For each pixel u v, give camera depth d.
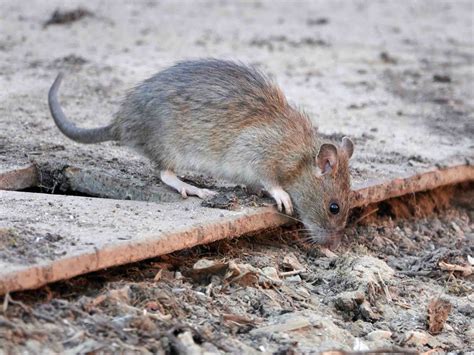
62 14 23.47
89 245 9.18
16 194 10.91
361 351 8.83
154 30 23.72
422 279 11.48
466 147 15.21
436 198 14.00
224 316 9.19
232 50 21.97
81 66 18.80
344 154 11.81
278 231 11.86
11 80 17.12
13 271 8.36
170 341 8.32
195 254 10.61
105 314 8.62
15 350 7.70
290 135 11.83
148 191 11.72
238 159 11.78
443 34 26.86
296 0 31.48
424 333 9.90
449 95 19.38
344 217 11.77
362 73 20.78
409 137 15.64
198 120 11.65
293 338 9.04
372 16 29.22
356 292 10.27
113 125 12.38
